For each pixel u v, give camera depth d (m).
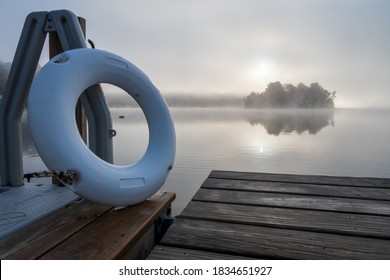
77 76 1.51
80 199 1.80
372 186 2.45
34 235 1.30
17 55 1.99
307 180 2.66
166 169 1.81
